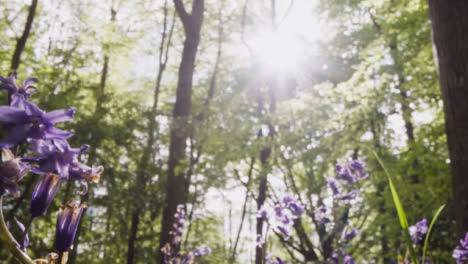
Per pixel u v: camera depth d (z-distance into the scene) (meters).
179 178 14.98
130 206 16.44
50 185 0.93
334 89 11.27
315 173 10.96
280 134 11.28
